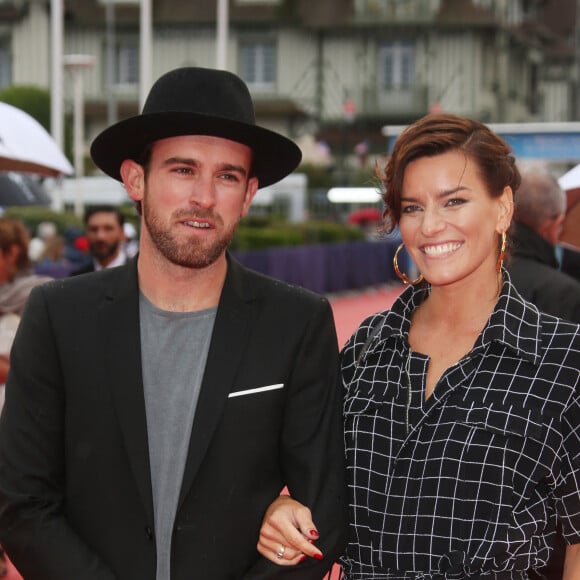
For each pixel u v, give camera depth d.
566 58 54.81
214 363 2.74
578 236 5.84
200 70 2.79
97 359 2.74
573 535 2.66
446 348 2.80
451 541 2.64
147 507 2.68
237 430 2.71
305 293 2.87
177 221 2.73
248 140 2.76
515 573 2.63
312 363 2.79
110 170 2.92
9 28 42.75
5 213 20.41
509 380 2.67
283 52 45.22
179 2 44.41
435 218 2.70
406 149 2.72
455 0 44.53
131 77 44.19
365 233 27.67
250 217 24.12
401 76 45.12
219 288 2.83
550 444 2.61
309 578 2.69
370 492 2.76
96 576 2.62
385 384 2.82
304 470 2.74
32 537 2.66
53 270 12.45
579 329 2.69
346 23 44.50
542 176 4.45
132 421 2.71
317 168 38.75
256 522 2.73
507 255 3.10
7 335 4.97
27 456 2.71
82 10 43.69
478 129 2.73
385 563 2.73
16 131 6.12
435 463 2.68
